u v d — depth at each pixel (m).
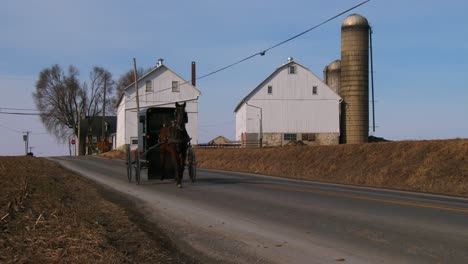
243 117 65.44
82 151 97.38
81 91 93.50
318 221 10.52
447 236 8.77
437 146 24.48
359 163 27.31
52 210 11.08
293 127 63.53
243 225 10.38
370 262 7.27
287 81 63.72
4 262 6.73
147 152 19.30
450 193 18.38
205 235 9.58
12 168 24.64
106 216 11.24
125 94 68.44
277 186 18.48
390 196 15.41
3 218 9.64
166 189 17.50
